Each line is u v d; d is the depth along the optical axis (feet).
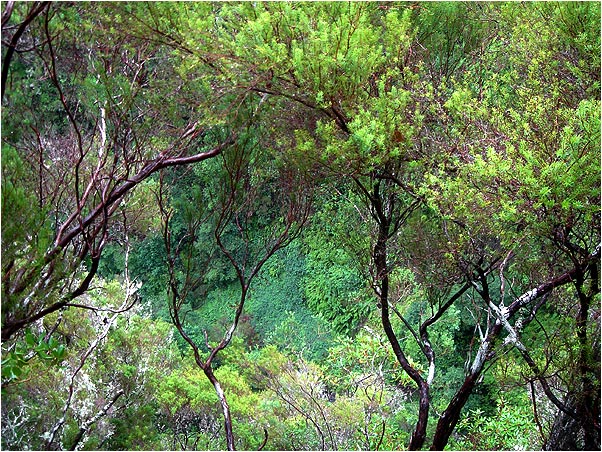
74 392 19.25
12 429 16.52
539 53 17.15
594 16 15.94
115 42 14.07
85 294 23.24
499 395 22.59
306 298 51.83
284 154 15.72
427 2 18.53
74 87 13.98
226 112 14.26
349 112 14.98
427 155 16.80
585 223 14.88
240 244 54.70
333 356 27.61
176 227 50.44
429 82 18.40
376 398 24.66
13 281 11.98
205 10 13.94
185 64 13.74
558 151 12.45
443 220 16.31
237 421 27.04
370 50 14.80
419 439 16.40
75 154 15.71
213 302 55.31
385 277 18.08
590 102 13.55
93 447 18.62
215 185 16.85
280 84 14.62
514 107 18.35
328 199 19.49
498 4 19.90
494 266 18.49
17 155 12.14
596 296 17.30
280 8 14.43
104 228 14.53
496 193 13.83
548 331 17.44
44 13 12.73
